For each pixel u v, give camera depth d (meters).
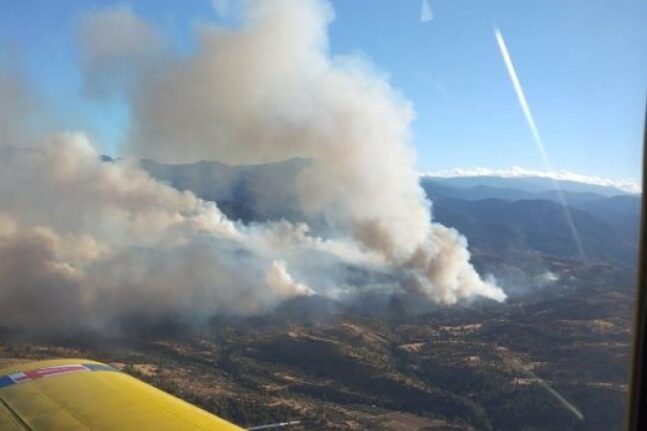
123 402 6.00
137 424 5.32
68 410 5.77
